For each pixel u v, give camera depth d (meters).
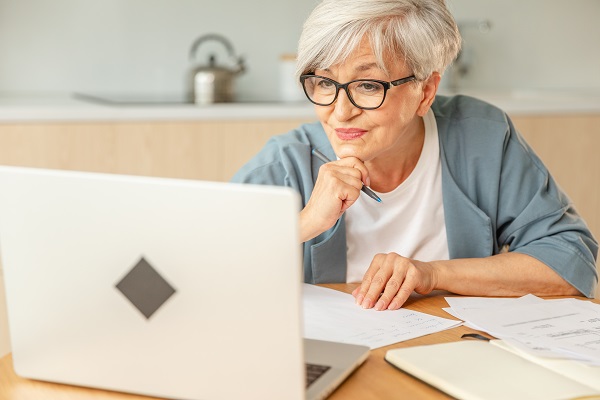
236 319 0.92
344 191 1.45
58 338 1.02
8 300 1.04
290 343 0.90
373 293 1.38
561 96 3.70
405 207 1.64
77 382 1.03
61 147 2.93
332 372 1.03
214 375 0.95
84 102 3.14
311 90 1.48
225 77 3.33
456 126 1.69
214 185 0.90
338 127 1.46
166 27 3.59
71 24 3.50
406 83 1.46
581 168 3.48
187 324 0.95
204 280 0.92
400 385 1.04
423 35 1.43
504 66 3.99
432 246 1.67
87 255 0.97
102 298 0.98
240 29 3.66
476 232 1.66
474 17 3.92
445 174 1.64
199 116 3.05
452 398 0.99
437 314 1.34
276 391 0.92
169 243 0.93
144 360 0.98
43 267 1.00
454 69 3.83
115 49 3.56
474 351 1.11
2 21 3.42
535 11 3.98
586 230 1.63
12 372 1.09
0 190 0.99
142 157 3.02
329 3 1.41
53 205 0.97
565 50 4.05
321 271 1.61
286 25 3.70
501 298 1.44
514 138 1.72
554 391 0.97
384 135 1.46
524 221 1.64
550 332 1.20
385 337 1.22
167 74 3.63
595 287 1.55
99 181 0.95
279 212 0.87
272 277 0.89
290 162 1.66
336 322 1.29
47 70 3.50
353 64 1.41
